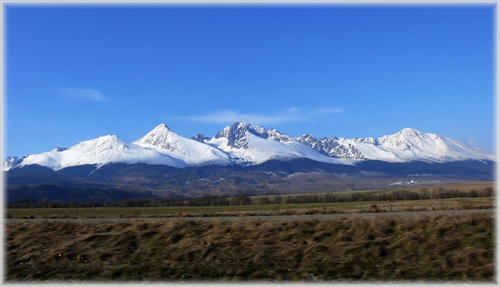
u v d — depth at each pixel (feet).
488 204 133.49
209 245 66.59
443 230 67.41
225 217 110.63
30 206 283.79
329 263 59.62
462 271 55.52
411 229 69.21
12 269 60.34
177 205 300.40
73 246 69.15
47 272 59.36
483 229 66.90
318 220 74.90
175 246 67.67
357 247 63.52
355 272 56.95
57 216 132.16
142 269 59.72
